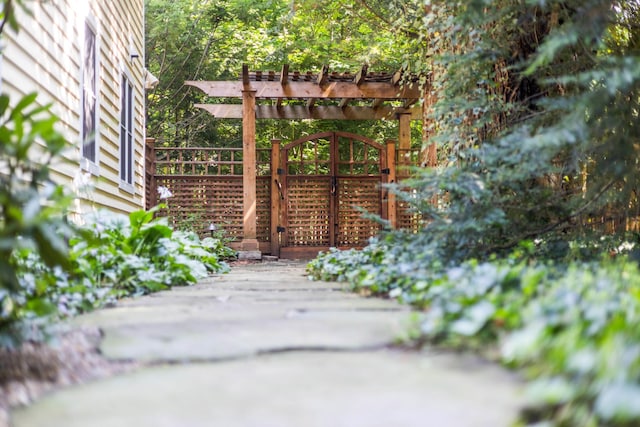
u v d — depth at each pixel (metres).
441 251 4.28
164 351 2.33
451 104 5.23
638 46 5.21
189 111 19.19
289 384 1.85
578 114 3.58
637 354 1.51
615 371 1.47
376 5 12.01
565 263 4.33
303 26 16.14
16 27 3.43
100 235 4.61
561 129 3.49
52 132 2.48
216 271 7.69
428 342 2.32
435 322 2.39
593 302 2.23
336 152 12.38
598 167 4.67
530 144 3.50
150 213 5.81
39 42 5.52
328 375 1.94
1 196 2.20
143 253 5.65
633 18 5.09
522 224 4.61
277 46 16.97
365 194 12.41
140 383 1.92
